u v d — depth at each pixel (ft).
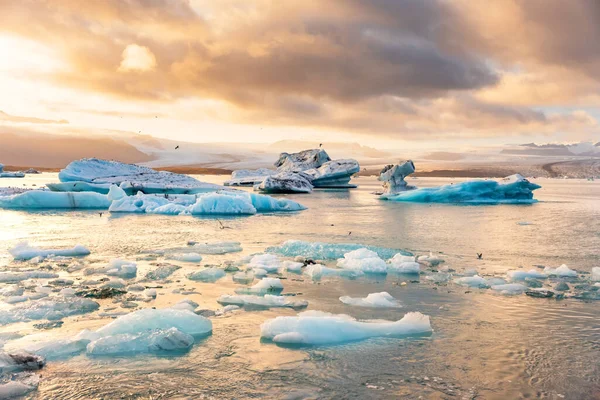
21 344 19.70
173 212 82.58
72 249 41.55
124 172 153.48
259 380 16.81
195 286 30.04
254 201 92.63
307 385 16.46
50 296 26.68
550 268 35.63
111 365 17.90
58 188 115.55
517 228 64.08
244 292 28.66
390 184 142.41
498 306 26.22
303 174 189.88
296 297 27.66
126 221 69.51
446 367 18.04
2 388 15.53
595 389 16.42
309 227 64.23
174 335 19.74
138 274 33.35
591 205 111.14
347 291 29.22
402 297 27.99
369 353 19.27
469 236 55.83
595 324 23.27
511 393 16.08
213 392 15.90
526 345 20.39
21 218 72.18
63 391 15.83
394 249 44.75
